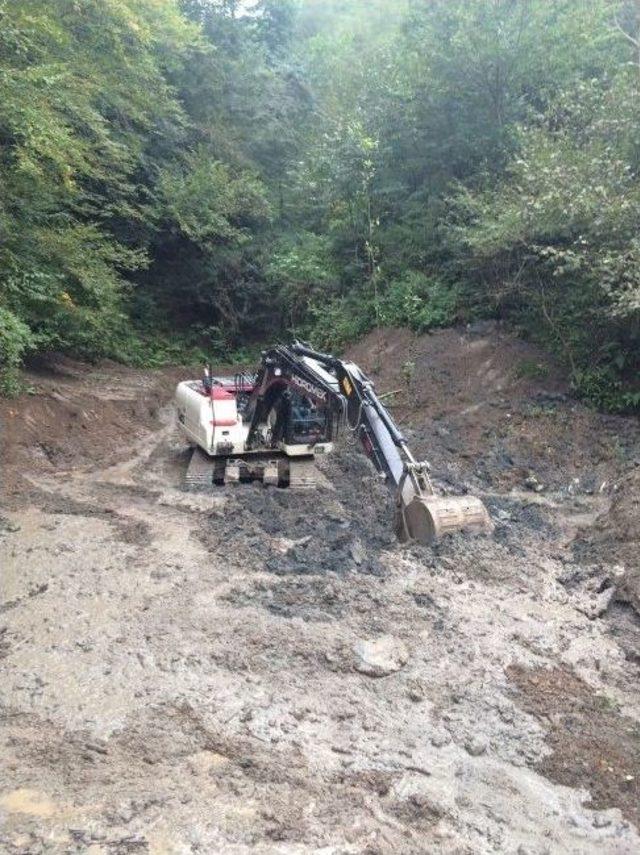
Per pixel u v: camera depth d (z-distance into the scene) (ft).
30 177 45.01
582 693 19.07
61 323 50.96
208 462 35.29
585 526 30.22
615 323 40.60
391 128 62.80
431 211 58.90
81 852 12.34
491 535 27.89
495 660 20.13
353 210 65.51
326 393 28.45
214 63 81.46
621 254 37.88
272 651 19.69
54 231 48.85
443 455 38.29
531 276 46.85
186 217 69.77
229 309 75.87
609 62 53.47
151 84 65.57
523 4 53.21
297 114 90.07
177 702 17.39
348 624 21.30
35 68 41.19
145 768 14.89
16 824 12.93
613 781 16.01
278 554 25.82
